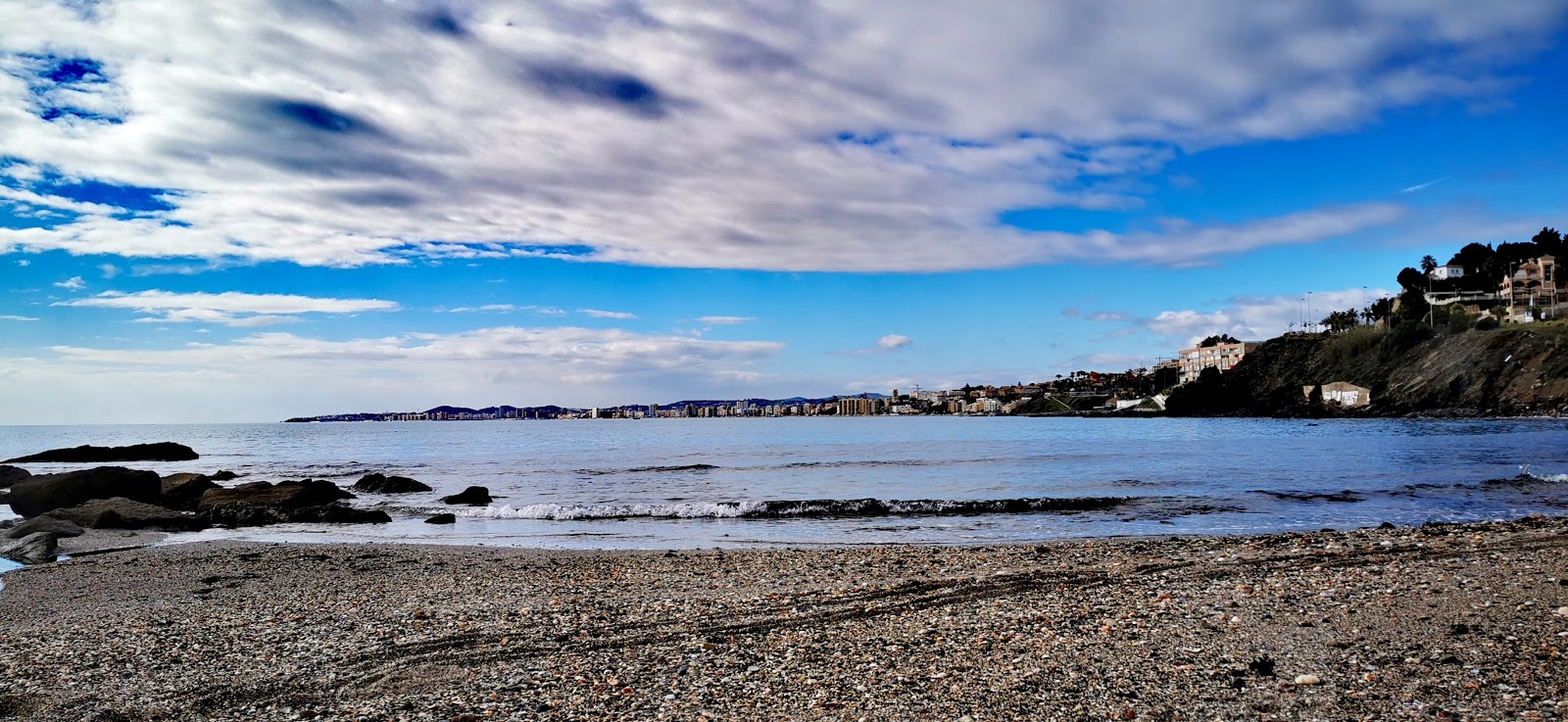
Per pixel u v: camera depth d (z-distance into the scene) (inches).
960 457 2470.5
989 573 604.4
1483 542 690.2
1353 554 652.1
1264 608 462.6
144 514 1085.8
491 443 4286.4
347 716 325.7
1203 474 1678.2
